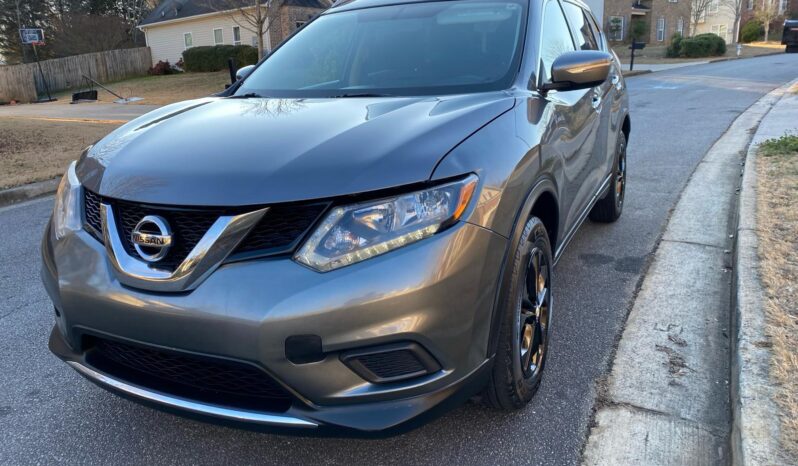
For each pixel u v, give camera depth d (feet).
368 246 6.39
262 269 6.41
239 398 6.90
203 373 7.00
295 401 6.56
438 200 6.65
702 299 12.10
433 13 11.66
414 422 6.66
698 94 49.60
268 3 63.93
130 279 6.84
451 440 8.29
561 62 9.52
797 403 7.61
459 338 6.80
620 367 9.84
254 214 6.45
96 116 55.67
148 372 7.36
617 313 11.84
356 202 6.47
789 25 119.65
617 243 15.71
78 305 7.25
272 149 7.22
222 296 6.40
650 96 49.67
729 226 16.35
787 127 28.09
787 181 17.53
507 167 7.54
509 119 8.21
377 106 8.67
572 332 11.14
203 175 6.86
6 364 10.87
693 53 110.01
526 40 10.36
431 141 7.13
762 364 8.47
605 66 9.39
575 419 8.61
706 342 10.46
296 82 11.12
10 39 154.40
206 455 8.25
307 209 6.46
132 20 164.25
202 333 6.48
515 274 7.67
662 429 8.23
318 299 6.25
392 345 6.45
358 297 6.28
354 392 6.50
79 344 7.64
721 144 27.27
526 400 8.59
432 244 6.54
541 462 7.80
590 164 12.30
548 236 9.30
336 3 13.79
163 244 6.67
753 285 10.89
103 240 7.32
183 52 107.96
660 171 23.07
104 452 8.39
